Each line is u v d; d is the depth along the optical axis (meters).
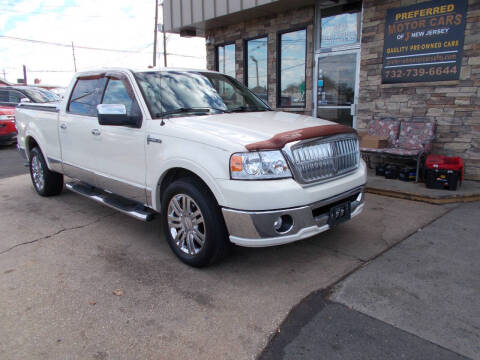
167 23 10.34
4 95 12.44
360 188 3.76
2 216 5.17
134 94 4.00
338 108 8.12
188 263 3.59
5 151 11.28
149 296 3.10
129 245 4.15
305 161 3.20
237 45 9.87
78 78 5.09
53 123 5.35
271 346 2.49
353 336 2.56
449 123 6.36
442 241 4.05
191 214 3.47
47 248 4.09
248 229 3.05
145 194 3.96
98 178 4.63
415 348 2.43
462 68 6.08
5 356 2.41
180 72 4.50
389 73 6.93
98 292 3.17
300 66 8.72
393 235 4.25
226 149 3.09
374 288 3.15
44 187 5.95
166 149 3.56
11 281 3.37
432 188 5.74
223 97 4.48
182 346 2.50
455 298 2.97
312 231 3.26
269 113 4.29
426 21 6.33
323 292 3.12
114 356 2.41
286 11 8.59
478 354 2.37
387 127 6.93
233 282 3.31
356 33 7.59
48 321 2.78
